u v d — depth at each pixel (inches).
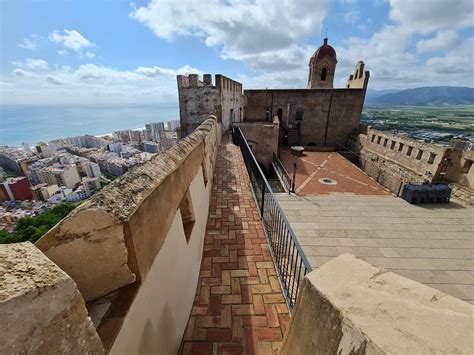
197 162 130.4
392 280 35.6
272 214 147.1
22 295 20.6
